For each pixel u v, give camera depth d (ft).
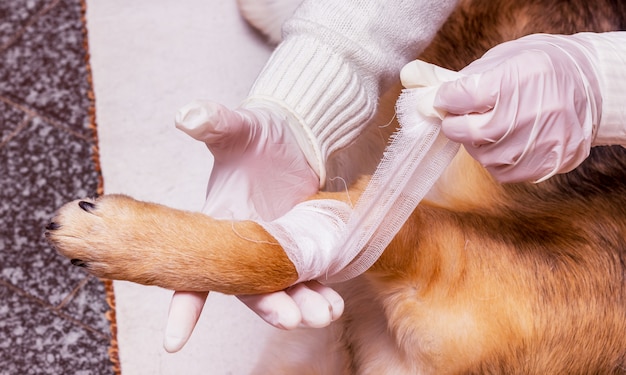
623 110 4.70
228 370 7.79
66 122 8.68
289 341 7.00
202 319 7.94
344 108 5.41
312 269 4.69
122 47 9.11
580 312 5.77
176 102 8.87
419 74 4.39
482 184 6.48
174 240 4.73
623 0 6.68
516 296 5.76
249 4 8.99
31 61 9.00
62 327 7.78
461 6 6.93
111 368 7.69
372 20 5.43
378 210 4.66
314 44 5.37
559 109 4.32
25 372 7.61
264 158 4.90
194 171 8.55
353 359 6.63
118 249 4.67
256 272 4.74
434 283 5.77
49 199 8.30
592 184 6.34
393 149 4.59
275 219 5.10
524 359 5.81
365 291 6.47
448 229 5.87
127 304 7.88
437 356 5.84
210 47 9.19
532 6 6.82
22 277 7.96
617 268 5.89
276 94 5.26
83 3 9.34
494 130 4.27
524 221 6.19
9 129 8.61
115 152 8.55
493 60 4.53
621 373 5.89
